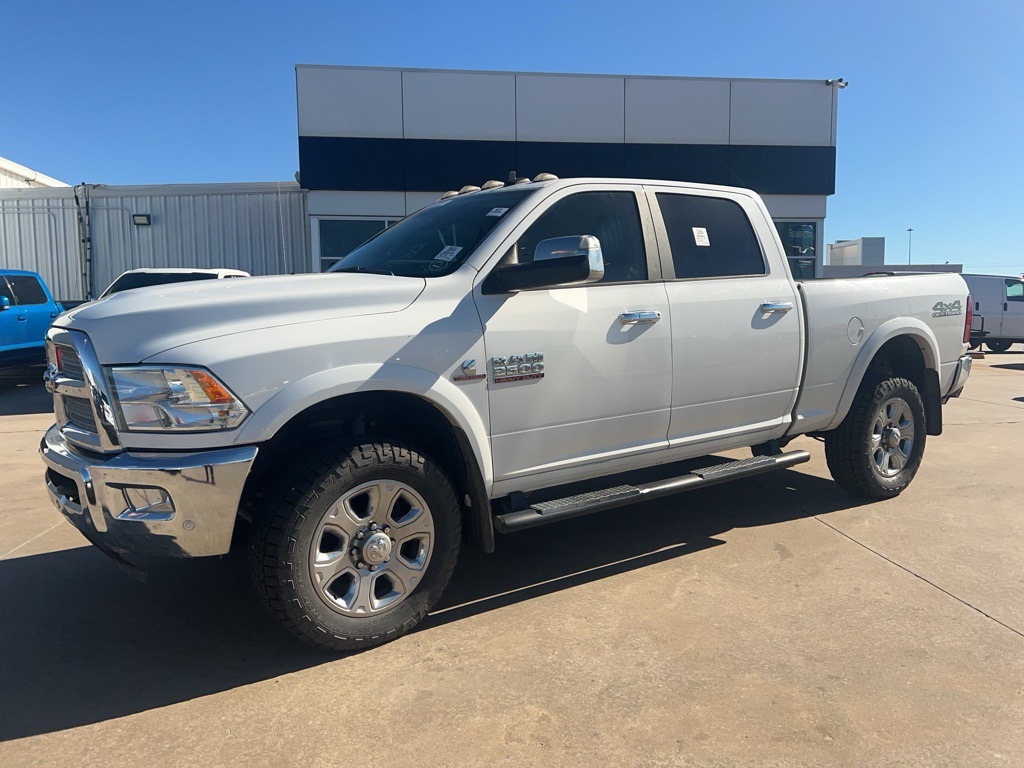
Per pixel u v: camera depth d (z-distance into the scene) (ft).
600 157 51.21
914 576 12.35
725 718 8.39
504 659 9.78
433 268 11.03
